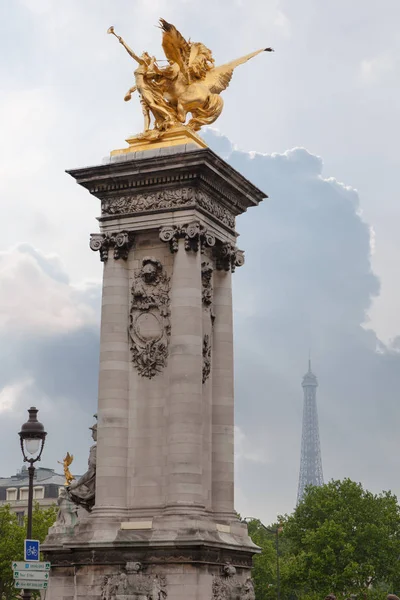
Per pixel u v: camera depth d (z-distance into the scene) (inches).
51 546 4685.0
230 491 4434.1
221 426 4466.0
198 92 4616.1
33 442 3754.9
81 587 4151.1
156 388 4325.8
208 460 4397.1
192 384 4195.4
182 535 4015.8
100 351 4407.0
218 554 4148.6
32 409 3791.8
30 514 3740.2
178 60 4677.7
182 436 4151.1
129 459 4301.2
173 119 4581.7
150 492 4244.6
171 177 4379.9
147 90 4621.1
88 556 4160.9
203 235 4357.8
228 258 4596.5
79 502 4515.3
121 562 4106.8
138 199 4451.3
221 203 4591.5
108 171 4453.7
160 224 4384.8
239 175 4562.0
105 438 4301.2
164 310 4352.9
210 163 4345.5
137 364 4362.7
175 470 4133.9
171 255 4382.4
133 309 4411.9
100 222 4503.0
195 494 4128.9
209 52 4766.2
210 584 4050.2
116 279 4434.1
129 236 4441.4
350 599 7135.8
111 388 4340.6
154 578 4037.9
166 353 4325.8
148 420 4306.1
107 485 4256.9
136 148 4520.2
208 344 4461.1
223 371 4522.6
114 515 4207.7
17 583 3555.6
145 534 4082.2
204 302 4456.2
